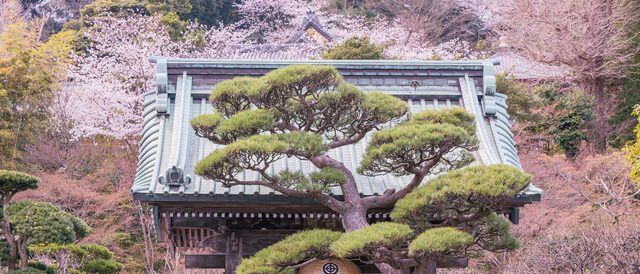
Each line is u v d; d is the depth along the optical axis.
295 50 29.08
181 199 7.87
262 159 6.59
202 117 7.18
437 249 6.06
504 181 6.34
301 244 6.71
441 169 7.54
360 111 7.17
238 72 9.88
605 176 17.41
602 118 23.09
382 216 8.64
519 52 27.17
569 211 16.80
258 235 8.89
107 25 25.23
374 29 31.44
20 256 10.40
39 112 23.44
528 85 25.70
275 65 9.90
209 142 9.14
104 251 12.10
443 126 6.66
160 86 9.49
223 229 8.59
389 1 40.75
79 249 11.47
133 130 21.53
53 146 22.56
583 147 22.72
